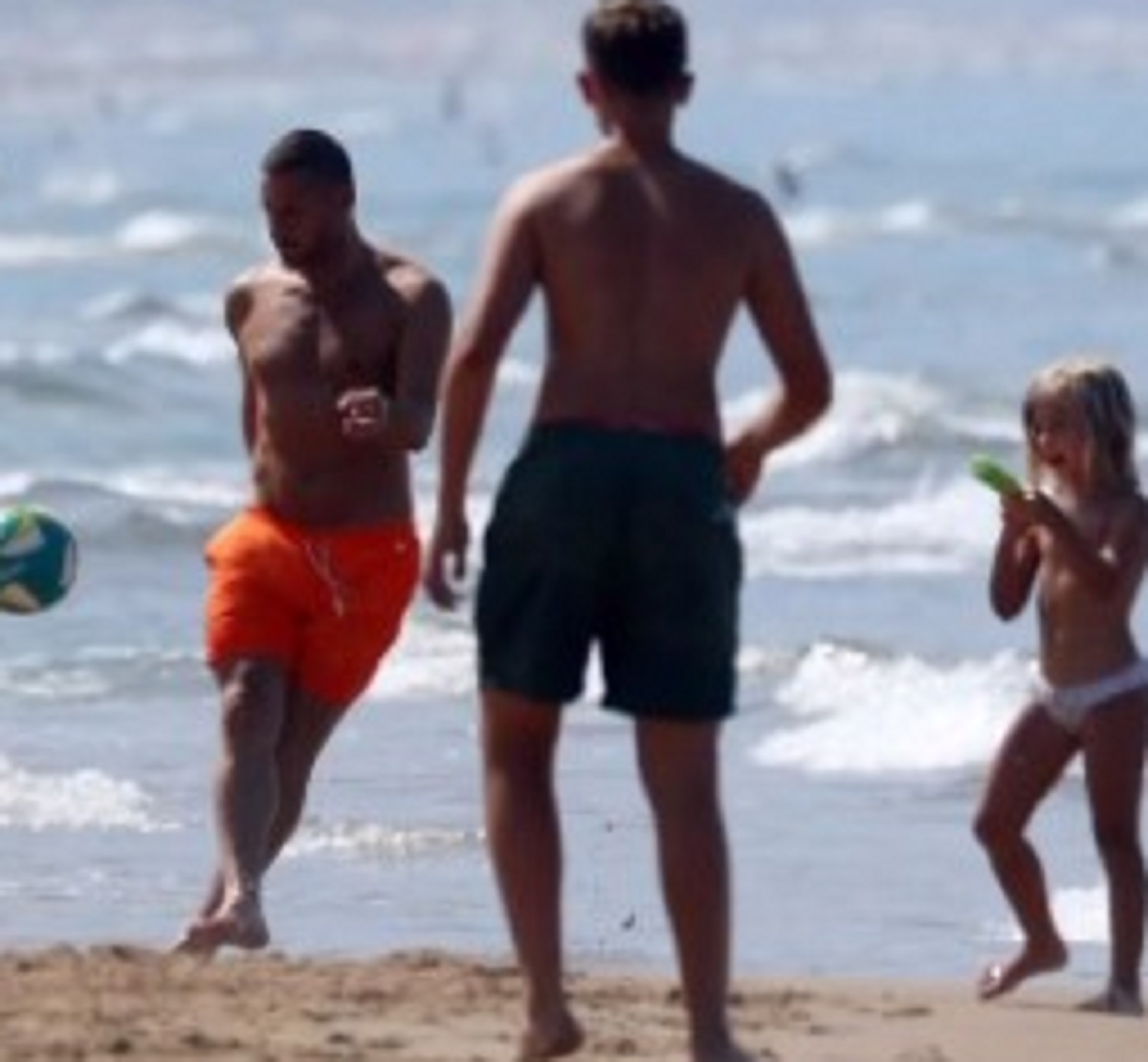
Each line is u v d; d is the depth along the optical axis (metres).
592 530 33.12
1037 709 42.38
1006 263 175.88
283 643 41.88
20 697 66.00
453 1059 35.44
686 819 33.47
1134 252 179.38
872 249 185.62
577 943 47.12
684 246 33.41
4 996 37.97
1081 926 48.69
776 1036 38.50
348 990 38.84
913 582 81.44
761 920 49.62
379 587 41.97
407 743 61.44
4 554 42.34
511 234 33.41
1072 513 42.16
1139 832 46.78
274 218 42.03
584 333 33.34
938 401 114.12
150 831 54.56
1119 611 41.97
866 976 45.66
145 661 69.31
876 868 53.06
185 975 39.31
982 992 42.69
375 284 42.06
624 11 33.62
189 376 118.62
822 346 34.09
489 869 52.09
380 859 52.72
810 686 66.94
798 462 100.50
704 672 33.34
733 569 33.56
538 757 33.88
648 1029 37.41
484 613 33.56
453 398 33.34
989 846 42.62
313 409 41.78
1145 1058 38.06
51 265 183.50
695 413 33.44
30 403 112.62
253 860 41.22
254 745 41.50
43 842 53.78
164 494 93.06
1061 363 43.47
